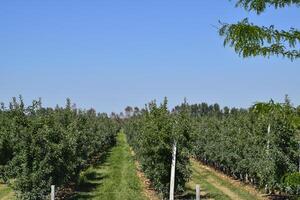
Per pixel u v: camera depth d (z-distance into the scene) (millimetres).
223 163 35438
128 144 69375
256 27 6660
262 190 27266
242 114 36125
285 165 22594
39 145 20469
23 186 20312
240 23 6707
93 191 27906
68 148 22156
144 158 25328
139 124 37844
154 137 22750
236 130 32938
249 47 6797
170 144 22734
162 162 23156
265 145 23750
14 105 21156
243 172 31328
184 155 22922
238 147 30453
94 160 45344
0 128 25469
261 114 7047
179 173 23281
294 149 22766
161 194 23688
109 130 62219
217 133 38281
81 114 37062
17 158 20391
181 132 22469
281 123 22344
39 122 21000
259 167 23625
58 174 21375
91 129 40781
